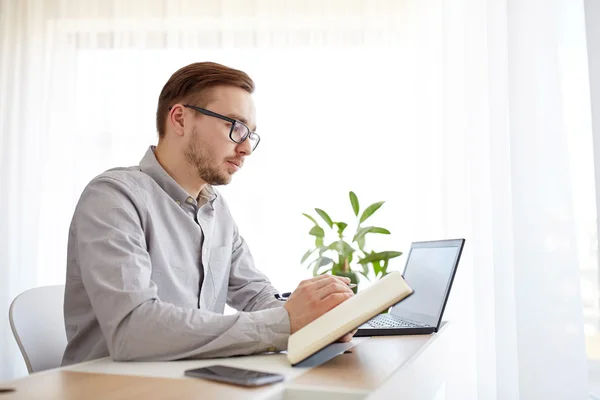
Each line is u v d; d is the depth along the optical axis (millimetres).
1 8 2861
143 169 1294
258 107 2738
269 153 2715
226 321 934
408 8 2680
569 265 1776
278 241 2676
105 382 714
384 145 2648
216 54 2783
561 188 1802
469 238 2400
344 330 843
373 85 2684
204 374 738
